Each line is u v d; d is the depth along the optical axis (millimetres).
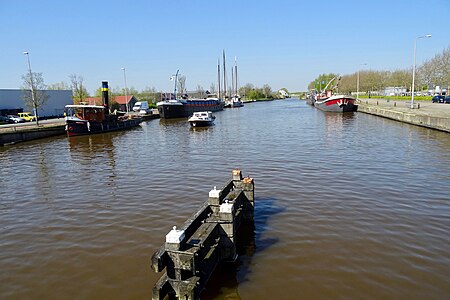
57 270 8469
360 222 10570
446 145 23719
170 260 6664
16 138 35750
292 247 9086
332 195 13289
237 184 10938
